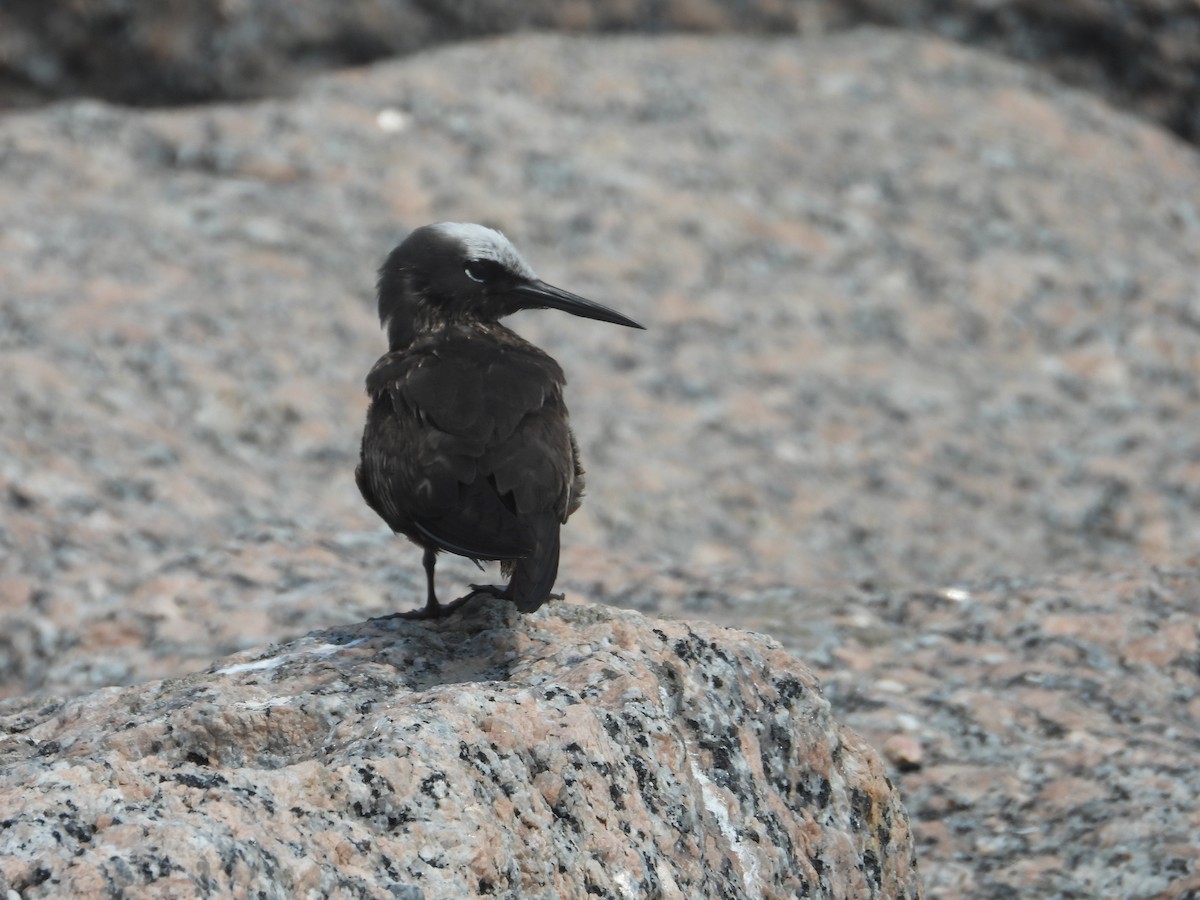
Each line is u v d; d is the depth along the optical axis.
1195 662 10.53
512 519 6.93
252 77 21.41
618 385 16.62
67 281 16.64
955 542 15.10
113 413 14.55
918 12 23.77
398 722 5.50
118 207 18.44
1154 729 9.74
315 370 16.00
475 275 8.87
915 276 18.94
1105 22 23.42
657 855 5.70
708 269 18.55
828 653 10.62
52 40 21.02
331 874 4.77
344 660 7.14
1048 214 20.31
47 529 12.55
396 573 11.95
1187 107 23.69
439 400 7.40
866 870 6.90
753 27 23.61
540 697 6.06
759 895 6.18
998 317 18.61
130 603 11.37
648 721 6.11
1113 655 10.55
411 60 21.81
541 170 19.69
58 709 7.26
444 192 19.11
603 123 20.83
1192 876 8.23
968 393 17.27
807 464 15.80
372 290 17.56
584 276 18.08
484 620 7.53
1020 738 9.61
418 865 5.00
